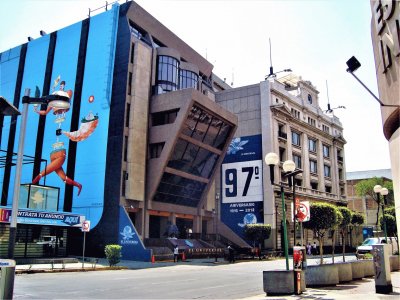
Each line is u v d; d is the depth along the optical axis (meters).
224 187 54.62
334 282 14.81
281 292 12.35
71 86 42.94
